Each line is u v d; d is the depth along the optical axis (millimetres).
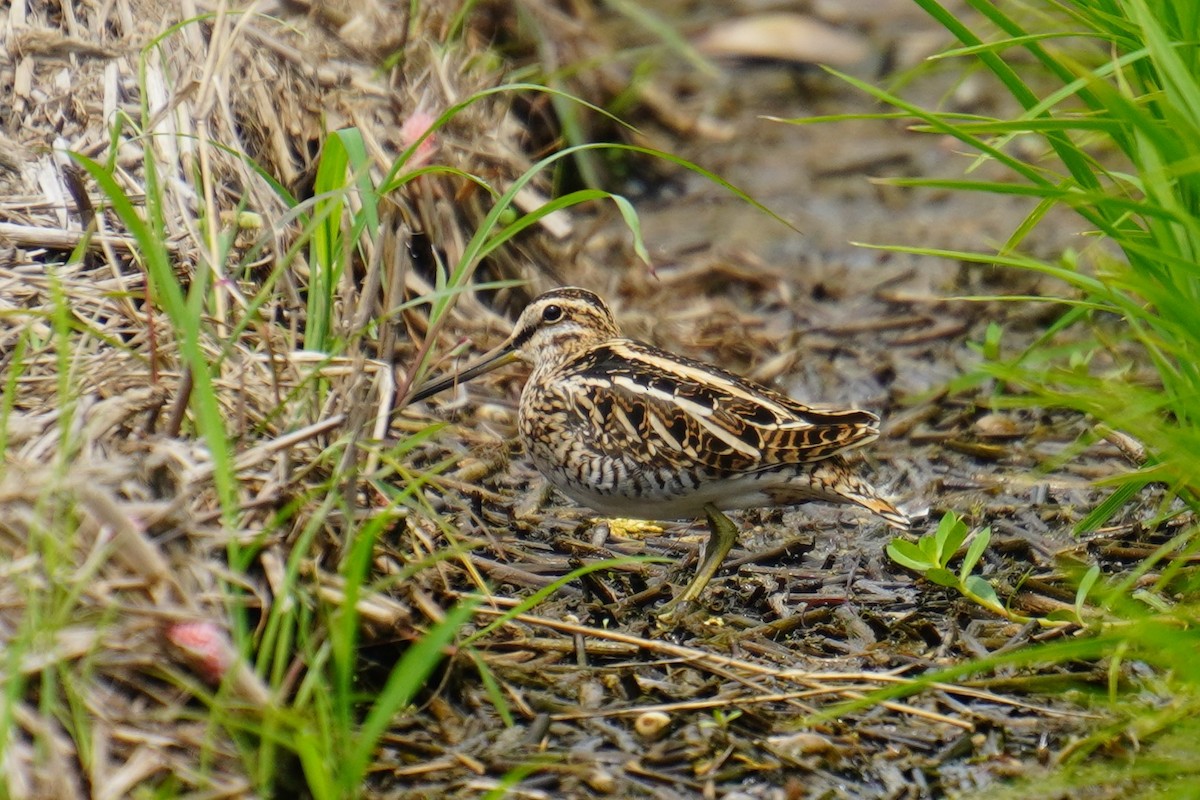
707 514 9898
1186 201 8164
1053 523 10695
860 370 13359
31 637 6238
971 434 12234
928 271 15234
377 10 13742
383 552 8172
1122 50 10961
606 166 16547
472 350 12617
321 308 9203
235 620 7066
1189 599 9180
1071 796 7441
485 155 13414
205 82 11531
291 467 8062
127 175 11008
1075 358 12359
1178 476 8203
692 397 9711
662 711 8062
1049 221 16359
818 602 9594
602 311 11125
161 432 7902
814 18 20188
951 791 7574
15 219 10766
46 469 7094
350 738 7168
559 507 11062
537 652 8648
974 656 8789
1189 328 7609
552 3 16297
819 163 17469
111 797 6379
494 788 7262
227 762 6707
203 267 7891
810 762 7762
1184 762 7520
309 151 12680
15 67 12133
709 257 15094
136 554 6797
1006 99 18312
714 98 18547
